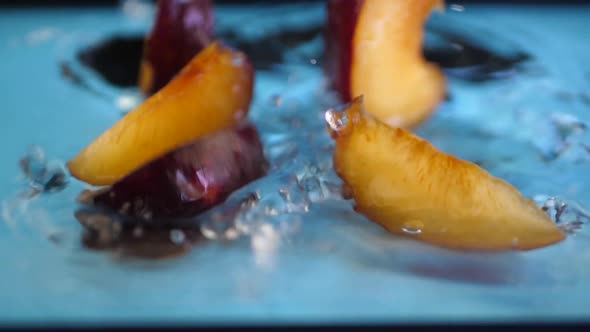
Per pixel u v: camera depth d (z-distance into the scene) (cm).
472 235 19
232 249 19
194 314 17
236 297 17
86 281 18
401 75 23
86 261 18
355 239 19
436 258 19
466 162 19
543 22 34
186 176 19
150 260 18
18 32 33
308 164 21
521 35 31
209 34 25
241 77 21
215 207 20
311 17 32
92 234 19
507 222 19
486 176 19
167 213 19
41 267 18
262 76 28
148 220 19
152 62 25
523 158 23
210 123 21
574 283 18
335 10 23
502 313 17
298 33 31
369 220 20
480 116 25
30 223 20
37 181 21
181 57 25
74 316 17
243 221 20
